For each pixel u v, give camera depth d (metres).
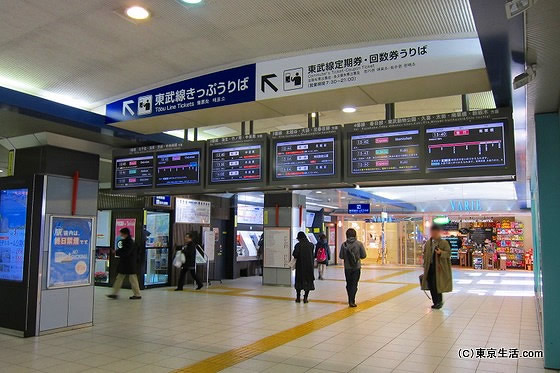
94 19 4.69
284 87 5.51
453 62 4.63
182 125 7.05
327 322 8.34
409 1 4.12
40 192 7.38
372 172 6.01
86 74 6.09
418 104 7.37
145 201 13.16
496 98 5.37
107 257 13.82
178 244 14.15
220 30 4.88
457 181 5.82
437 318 8.80
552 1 2.90
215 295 11.99
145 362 5.74
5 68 5.87
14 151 8.39
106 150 8.71
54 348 6.44
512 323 8.33
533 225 11.51
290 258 14.12
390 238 26.22
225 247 16.31
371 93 5.35
